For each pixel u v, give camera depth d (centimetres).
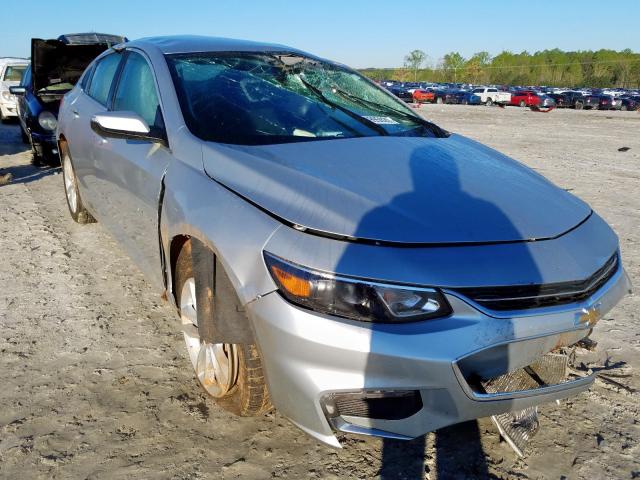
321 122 295
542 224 221
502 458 237
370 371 186
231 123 280
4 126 1303
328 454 236
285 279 193
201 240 227
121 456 231
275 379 200
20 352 305
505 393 199
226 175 238
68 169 506
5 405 260
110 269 423
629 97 4544
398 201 215
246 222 212
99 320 344
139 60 353
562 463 236
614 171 966
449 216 211
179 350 313
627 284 245
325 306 189
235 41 371
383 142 279
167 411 260
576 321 205
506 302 194
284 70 343
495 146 1312
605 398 281
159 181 275
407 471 228
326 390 190
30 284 394
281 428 250
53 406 261
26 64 1384
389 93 376
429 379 186
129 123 276
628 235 562
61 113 479
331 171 233
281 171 231
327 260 191
